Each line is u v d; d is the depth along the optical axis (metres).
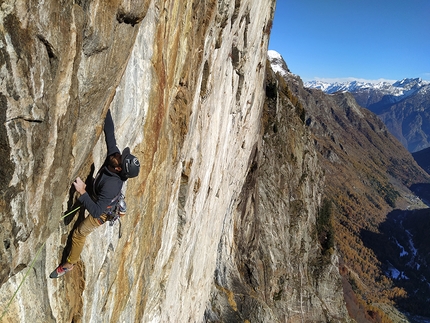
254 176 42.50
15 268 4.57
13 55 3.47
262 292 44.09
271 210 51.38
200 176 17.00
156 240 11.70
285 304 47.50
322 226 71.50
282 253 50.72
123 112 7.18
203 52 12.75
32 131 4.02
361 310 82.81
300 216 59.31
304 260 57.12
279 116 64.19
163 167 10.71
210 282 30.61
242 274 43.09
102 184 5.81
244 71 22.02
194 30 11.29
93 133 5.76
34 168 4.26
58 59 4.09
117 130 7.16
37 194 4.50
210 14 12.16
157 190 10.56
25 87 3.70
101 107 5.75
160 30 8.19
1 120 3.55
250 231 44.03
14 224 4.15
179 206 14.75
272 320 36.56
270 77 66.62
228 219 36.00
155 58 8.19
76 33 4.29
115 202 5.94
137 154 8.41
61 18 3.97
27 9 3.46
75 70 4.56
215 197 23.39
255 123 35.56
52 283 6.00
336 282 61.19
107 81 5.57
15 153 3.84
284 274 49.50
